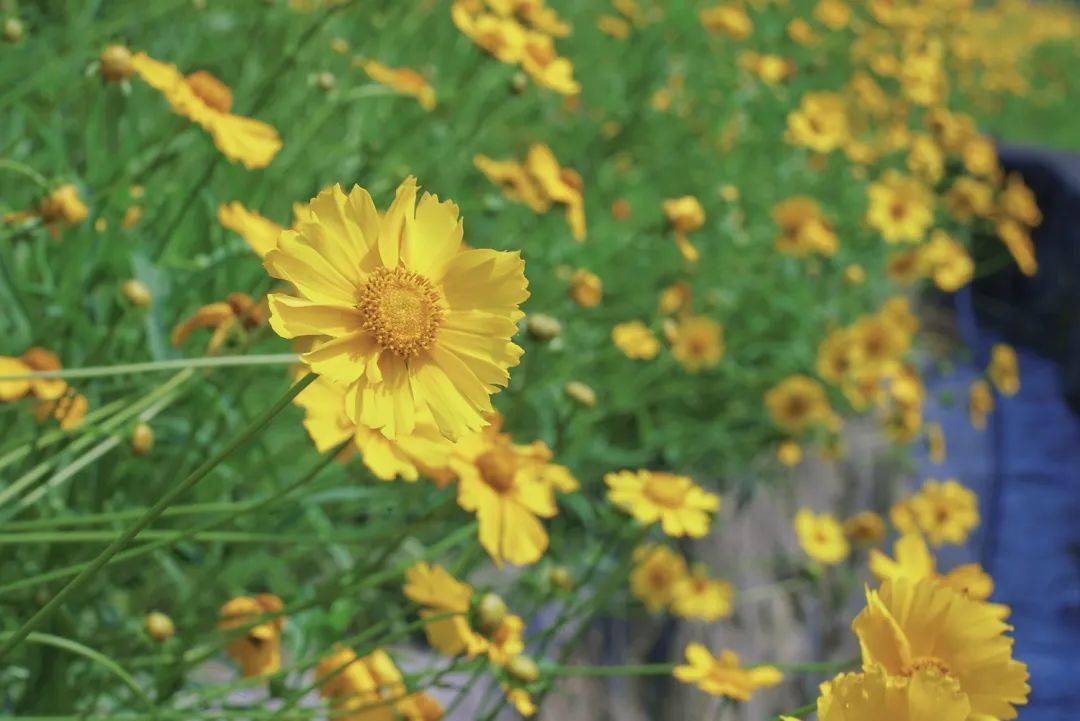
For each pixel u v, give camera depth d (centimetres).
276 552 93
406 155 125
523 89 111
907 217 177
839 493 168
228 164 95
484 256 53
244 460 85
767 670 76
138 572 80
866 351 176
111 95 93
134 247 82
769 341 185
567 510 132
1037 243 254
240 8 126
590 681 117
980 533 174
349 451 66
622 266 156
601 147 177
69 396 69
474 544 75
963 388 217
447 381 53
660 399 152
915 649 54
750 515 154
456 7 101
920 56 250
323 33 119
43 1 119
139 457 78
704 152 192
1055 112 408
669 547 136
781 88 214
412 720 69
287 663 86
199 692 68
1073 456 202
